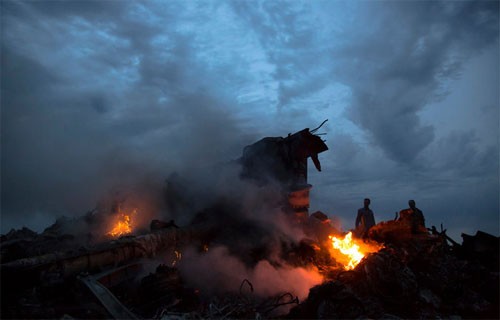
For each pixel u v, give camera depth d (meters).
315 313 7.20
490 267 9.95
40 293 6.23
